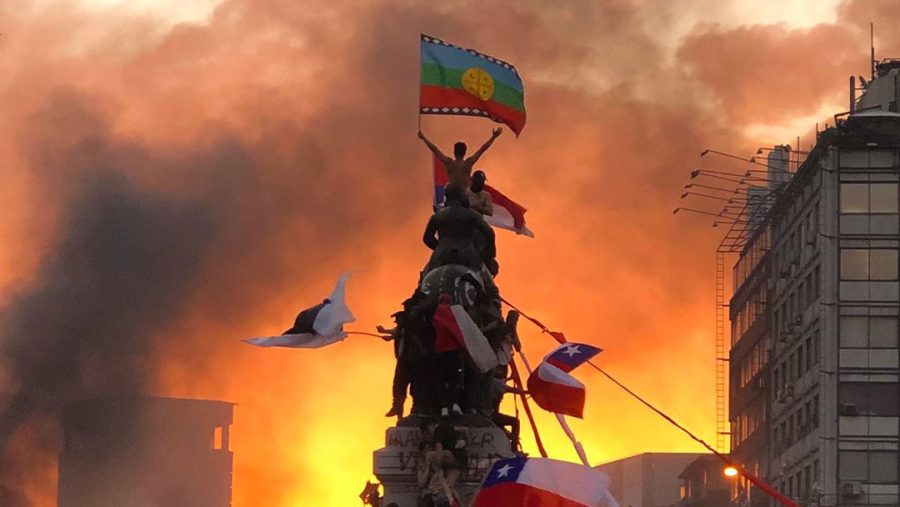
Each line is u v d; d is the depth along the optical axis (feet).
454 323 104.68
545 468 96.27
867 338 341.62
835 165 344.69
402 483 106.93
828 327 342.64
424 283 109.09
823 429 340.39
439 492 101.96
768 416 395.75
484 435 106.22
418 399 109.81
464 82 130.21
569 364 109.91
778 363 386.32
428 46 130.21
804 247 361.10
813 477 347.77
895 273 342.23
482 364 104.68
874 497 336.70
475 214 111.75
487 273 111.24
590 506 95.30
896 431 338.34
